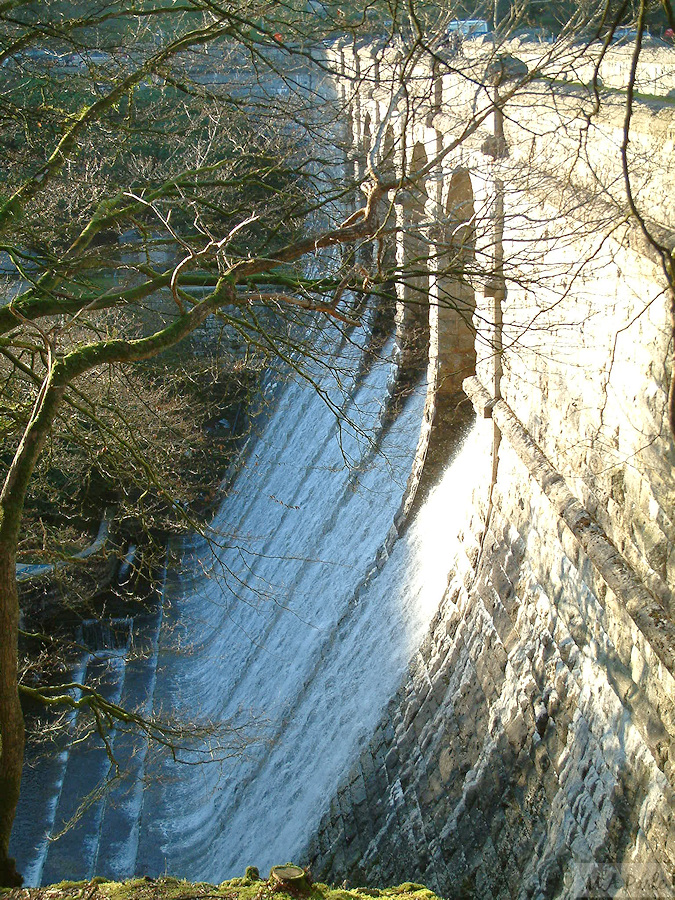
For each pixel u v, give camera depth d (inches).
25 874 931.3
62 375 444.1
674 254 360.5
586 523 529.3
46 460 697.0
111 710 559.5
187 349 1290.6
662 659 424.5
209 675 1245.1
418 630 837.8
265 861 825.5
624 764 482.6
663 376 437.7
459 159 767.7
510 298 686.5
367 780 757.9
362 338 1376.7
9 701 411.8
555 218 504.1
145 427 794.8
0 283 892.6
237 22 565.0
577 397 558.3
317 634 1020.5
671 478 434.3
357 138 1218.6
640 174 454.0
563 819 521.3
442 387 930.1
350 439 1229.1
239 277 516.7
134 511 646.5
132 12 569.0
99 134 722.8
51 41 644.1
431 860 625.6
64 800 1028.5
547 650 596.4
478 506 773.3
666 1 324.8
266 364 754.2
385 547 974.4
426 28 581.3
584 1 509.7
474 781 622.5
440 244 505.7
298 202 629.3
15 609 410.6
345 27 550.9
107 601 1379.2
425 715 735.7
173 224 855.1
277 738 944.9
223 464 1686.8
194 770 1053.8
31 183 586.2
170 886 460.8
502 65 493.0
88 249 700.7
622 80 577.3
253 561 1359.5
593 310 529.0
